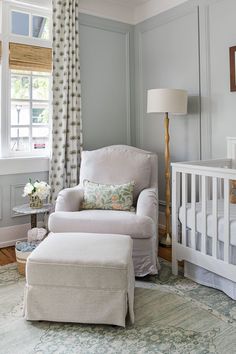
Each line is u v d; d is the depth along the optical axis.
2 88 3.12
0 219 3.15
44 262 1.75
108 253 1.80
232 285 2.06
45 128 3.47
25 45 3.21
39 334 1.71
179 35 3.32
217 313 1.91
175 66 3.39
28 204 3.00
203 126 3.14
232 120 2.87
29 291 1.78
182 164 2.42
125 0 3.62
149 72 3.73
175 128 3.44
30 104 3.35
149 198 2.46
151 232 2.32
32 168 3.29
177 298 2.09
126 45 3.85
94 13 3.55
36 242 2.64
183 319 1.85
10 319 1.85
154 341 1.65
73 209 2.61
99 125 3.70
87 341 1.65
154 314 1.90
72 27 3.27
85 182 2.84
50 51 3.36
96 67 3.63
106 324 1.78
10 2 3.10
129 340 1.65
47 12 3.33
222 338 1.67
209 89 3.05
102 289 1.73
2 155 3.18
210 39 3.01
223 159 2.78
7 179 3.17
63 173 3.28
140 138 3.92
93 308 1.74
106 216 2.36
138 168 2.86
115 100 3.81
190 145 3.29
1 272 2.51
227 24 2.85
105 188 2.70
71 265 1.72
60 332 1.73
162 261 2.77
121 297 1.71
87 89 3.58
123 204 2.63
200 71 3.12
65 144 3.28
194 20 3.14
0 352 1.57
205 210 2.21
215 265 2.14
